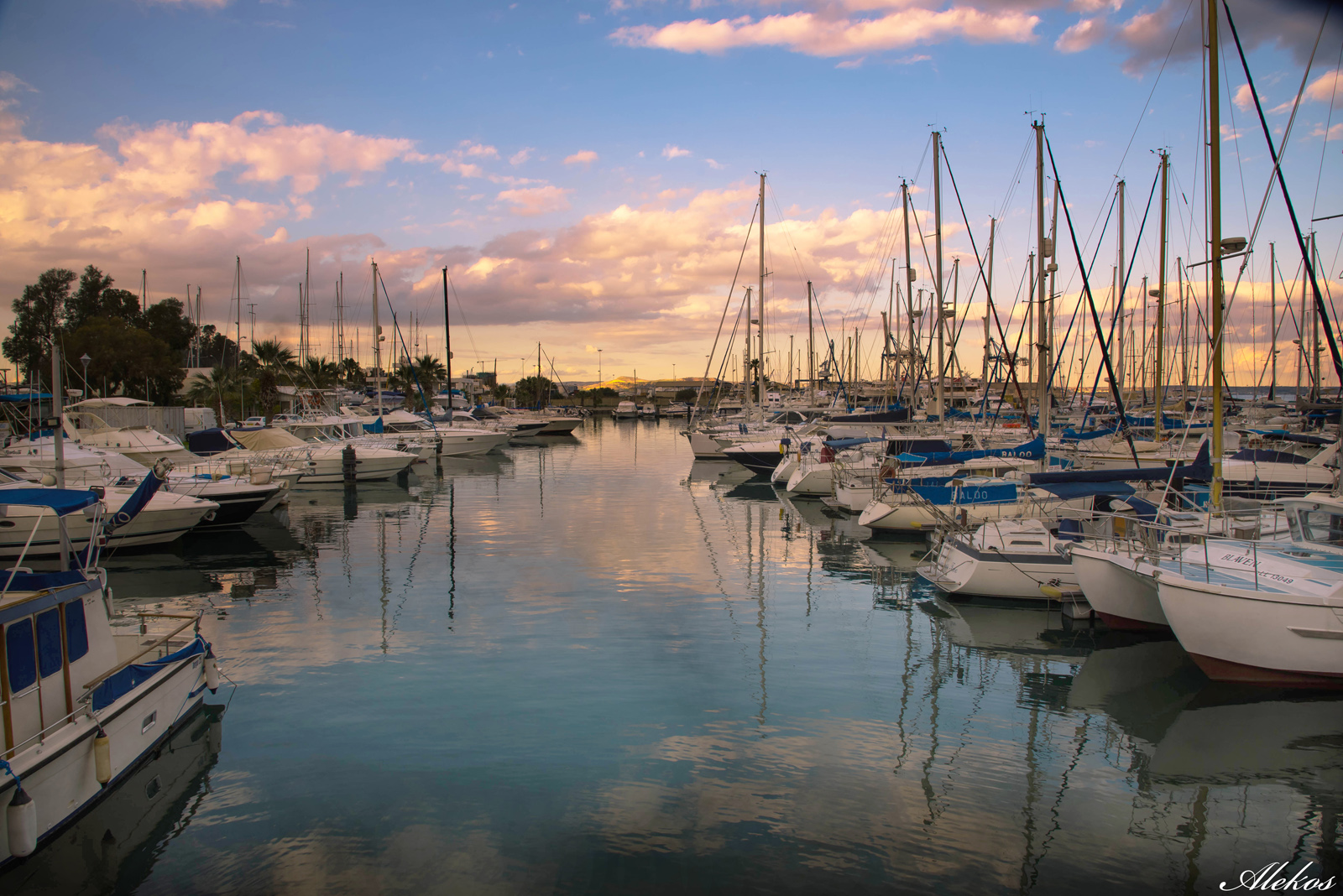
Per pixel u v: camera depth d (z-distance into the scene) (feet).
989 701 38.75
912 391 118.73
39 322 184.44
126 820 28.27
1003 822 28.14
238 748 33.60
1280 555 40.88
